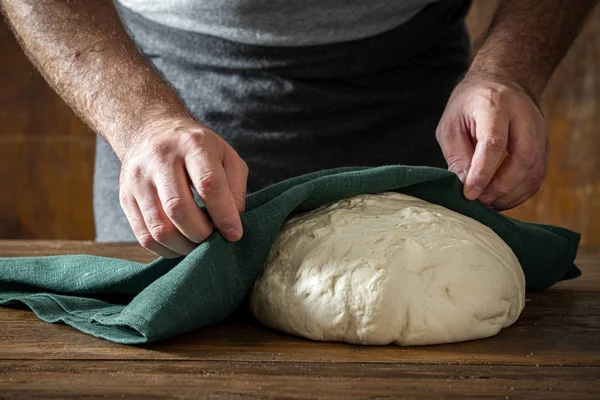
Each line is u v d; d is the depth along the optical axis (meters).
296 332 1.04
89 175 3.62
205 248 1.02
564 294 1.34
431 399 0.81
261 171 1.68
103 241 1.89
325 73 1.62
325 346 1.01
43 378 0.87
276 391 0.83
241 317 1.16
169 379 0.87
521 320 1.15
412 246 1.04
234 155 1.06
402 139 1.70
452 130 1.30
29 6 1.33
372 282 1.00
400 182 1.17
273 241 1.14
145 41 1.70
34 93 3.59
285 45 1.58
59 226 3.64
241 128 1.67
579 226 3.42
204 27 1.60
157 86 1.20
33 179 3.62
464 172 1.24
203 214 1.02
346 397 0.81
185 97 1.68
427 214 1.12
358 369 0.91
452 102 1.33
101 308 1.16
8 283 1.26
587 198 3.40
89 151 3.61
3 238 3.62
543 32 1.48
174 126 1.06
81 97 1.23
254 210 1.08
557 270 1.33
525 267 1.28
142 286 1.18
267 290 1.08
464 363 0.94
